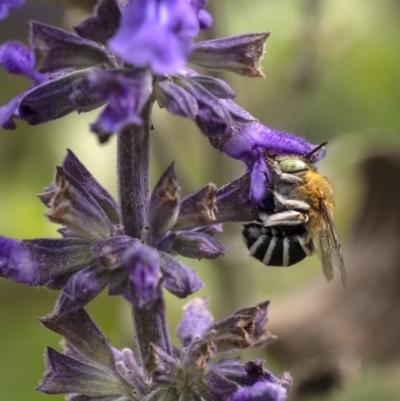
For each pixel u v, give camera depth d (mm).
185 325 200
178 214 187
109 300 241
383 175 246
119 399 192
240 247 234
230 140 190
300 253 202
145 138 186
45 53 183
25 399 238
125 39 171
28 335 241
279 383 191
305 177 202
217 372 190
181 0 175
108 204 190
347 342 242
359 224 250
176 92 181
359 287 246
